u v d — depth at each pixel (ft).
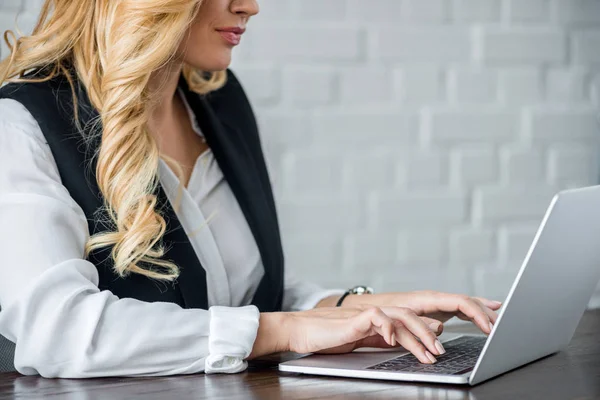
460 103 8.52
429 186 8.39
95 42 4.65
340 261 8.07
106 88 4.42
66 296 3.68
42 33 4.67
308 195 7.96
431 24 8.38
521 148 8.75
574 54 8.95
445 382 3.26
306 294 5.39
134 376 3.63
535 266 3.17
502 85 8.67
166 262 4.45
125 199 4.33
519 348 3.45
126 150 4.39
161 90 4.86
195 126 5.32
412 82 8.32
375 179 8.19
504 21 8.67
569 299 3.72
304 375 3.53
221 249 5.16
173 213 4.63
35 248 3.85
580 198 3.30
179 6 4.43
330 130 8.02
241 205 5.30
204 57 4.75
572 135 8.95
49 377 3.65
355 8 8.07
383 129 8.21
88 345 3.58
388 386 3.25
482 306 4.20
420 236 8.36
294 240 7.92
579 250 3.52
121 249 4.27
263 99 7.78
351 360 3.72
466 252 8.52
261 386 3.32
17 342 3.71
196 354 3.63
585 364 3.67
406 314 3.65
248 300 5.26
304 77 7.91
